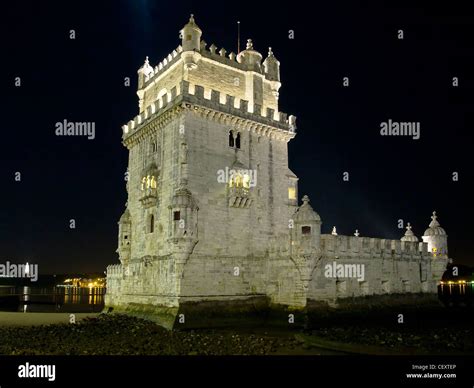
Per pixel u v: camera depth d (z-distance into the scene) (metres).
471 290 123.06
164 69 50.72
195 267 40.91
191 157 42.62
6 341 33.12
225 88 48.31
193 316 39.72
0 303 82.25
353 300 46.31
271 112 49.50
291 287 43.34
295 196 50.66
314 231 42.56
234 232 44.44
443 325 45.56
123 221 51.09
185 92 42.81
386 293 51.19
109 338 33.78
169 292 41.00
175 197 40.78
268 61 53.25
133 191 51.84
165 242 43.50
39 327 39.84
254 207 46.56
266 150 49.03
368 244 49.78
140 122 51.31
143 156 50.44
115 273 52.81
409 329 40.09
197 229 41.38
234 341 32.53
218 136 45.09
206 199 42.84
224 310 42.00
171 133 44.88
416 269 56.91
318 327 40.78
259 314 44.06
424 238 62.31
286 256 44.09
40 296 130.25
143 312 44.09
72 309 77.50
